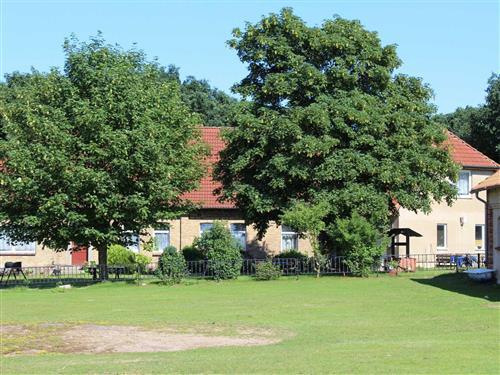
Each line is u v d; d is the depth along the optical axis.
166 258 29.77
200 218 42.12
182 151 31.00
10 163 27.95
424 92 34.31
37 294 26.02
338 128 31.91
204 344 14.77
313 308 20.88
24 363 12.45
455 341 14.17
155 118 29.92
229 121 33.81
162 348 14.31
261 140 31.94
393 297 23.48
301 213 30.67
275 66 33.72
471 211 44.56
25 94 29.41
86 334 16.20
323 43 32.53
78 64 29.27
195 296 24.58
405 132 32.75
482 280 26.92
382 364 11.33
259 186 33.03
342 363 11.50
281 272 31.59
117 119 28.78
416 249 43.34
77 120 28.12
